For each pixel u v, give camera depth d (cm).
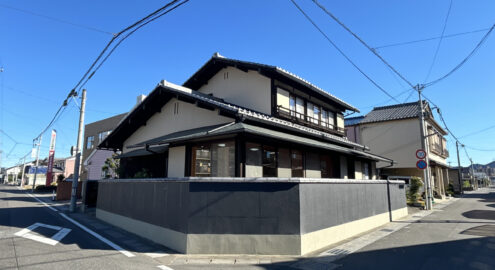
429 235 842
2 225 943
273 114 1104
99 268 523
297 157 1064
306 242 632
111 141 1425
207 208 633
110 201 1045
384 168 2298
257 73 1205
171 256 607
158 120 1249
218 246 618
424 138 1552
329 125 1505
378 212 1018
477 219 1170
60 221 1064
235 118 851
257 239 618
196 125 1053
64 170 4350
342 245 711
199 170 930
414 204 1645
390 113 2417
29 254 604
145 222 792
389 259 596
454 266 551
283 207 629
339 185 795
